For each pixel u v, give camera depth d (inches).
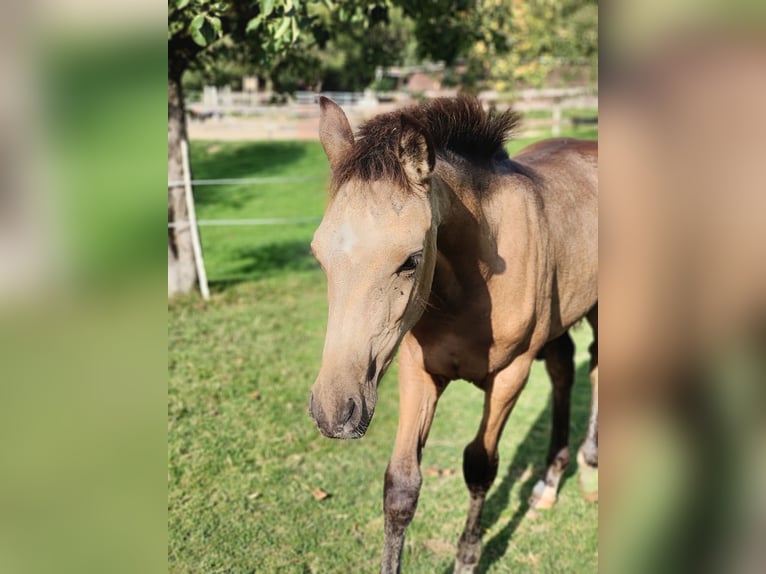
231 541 127.6
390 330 74.1
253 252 363.6
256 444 163.9
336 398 69.2
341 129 85.0
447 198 87.9
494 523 139.1
